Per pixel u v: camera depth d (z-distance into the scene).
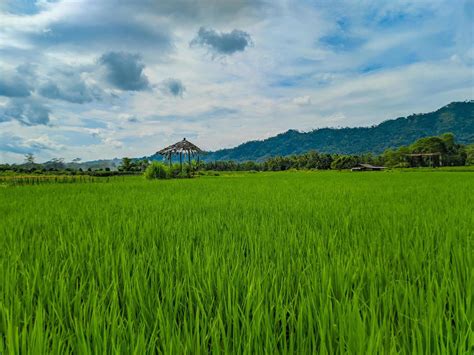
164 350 1.44
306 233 3.87
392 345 1.44
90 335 1.69
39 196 10.22
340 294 2.15
